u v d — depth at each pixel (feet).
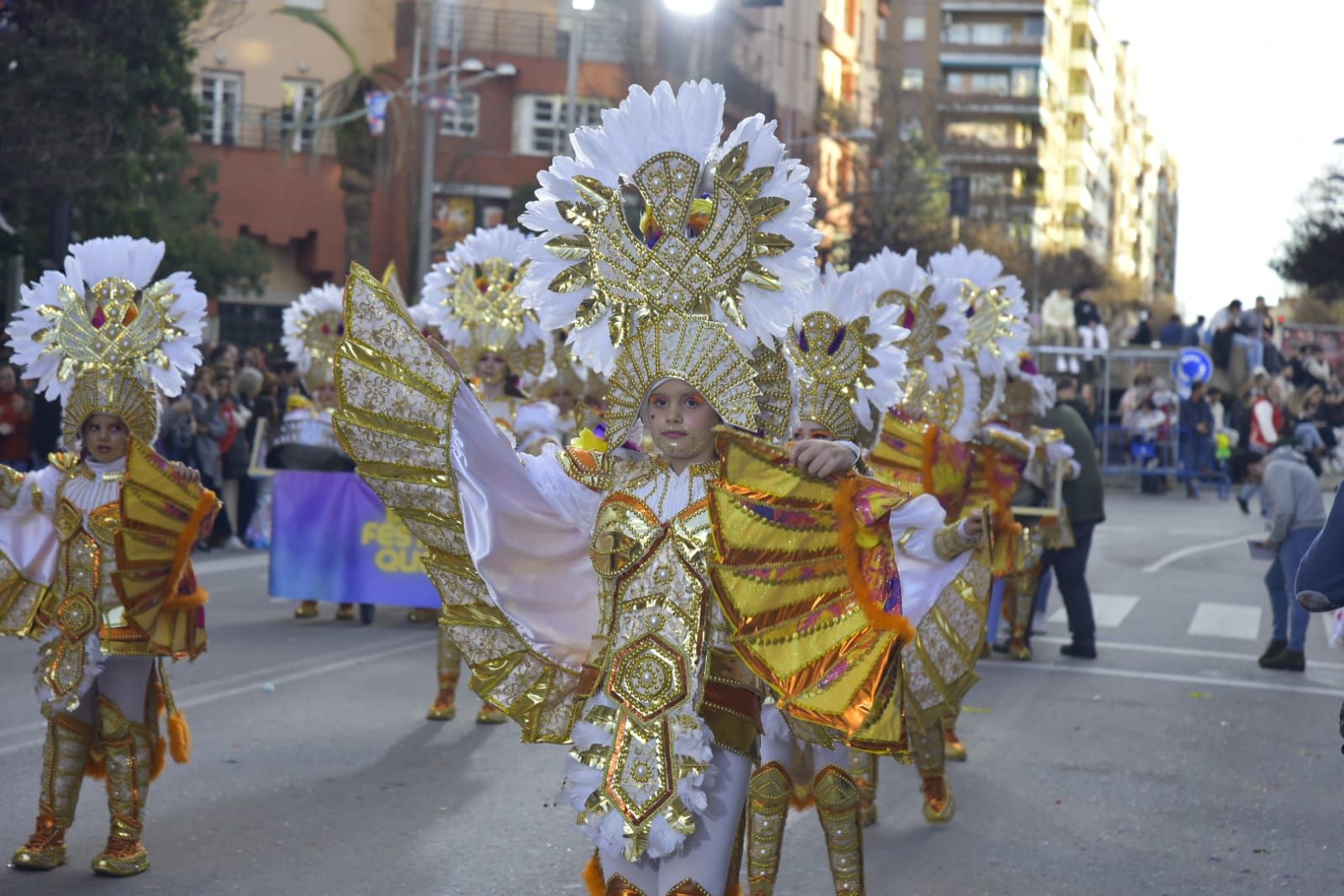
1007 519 20.75
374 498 38.27
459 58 139.13
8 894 17.04
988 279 27.14
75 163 63.72
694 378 12.17
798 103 174.19
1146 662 36.42
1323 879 18.95
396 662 33.17
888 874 18.86
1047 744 26.78
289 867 18.38
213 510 18.21
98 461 18.12
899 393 16.05
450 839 19.75
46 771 18.11
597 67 141.28
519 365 36.42
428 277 36.88
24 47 63.21
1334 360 136.67
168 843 19.30
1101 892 18.30
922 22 345.51
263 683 30.30
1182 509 88.79
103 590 17.72
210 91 130.82
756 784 15.01
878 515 11.91
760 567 12.00
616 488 12.36
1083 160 403.34
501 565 12.69
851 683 11.94
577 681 12.91
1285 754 26.35
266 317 134.51
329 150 133.08
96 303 18.26
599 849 11.88
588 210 12.64
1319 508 35.22
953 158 267.18
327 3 135.85
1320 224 203.00
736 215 12.43
